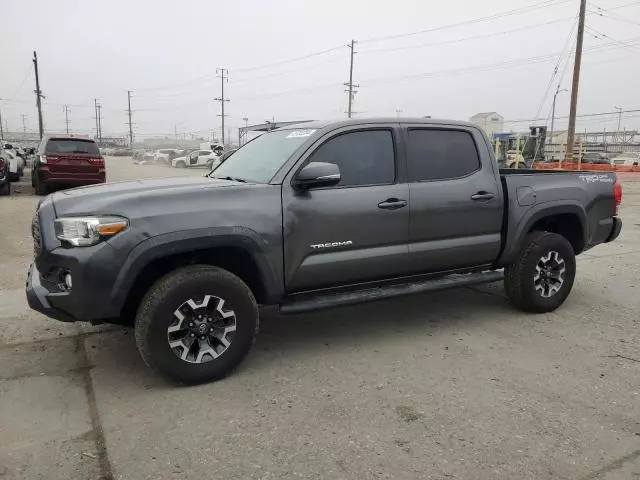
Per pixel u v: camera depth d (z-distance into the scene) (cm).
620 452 298
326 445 302
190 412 339
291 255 399
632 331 494
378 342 463
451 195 466
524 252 521
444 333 486
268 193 391
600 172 583
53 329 487
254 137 529
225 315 378
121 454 294
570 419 333
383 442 305
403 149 450
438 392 368
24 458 289
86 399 357
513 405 350
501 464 286
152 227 352
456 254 479
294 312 404
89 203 358
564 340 470
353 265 425
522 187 510
